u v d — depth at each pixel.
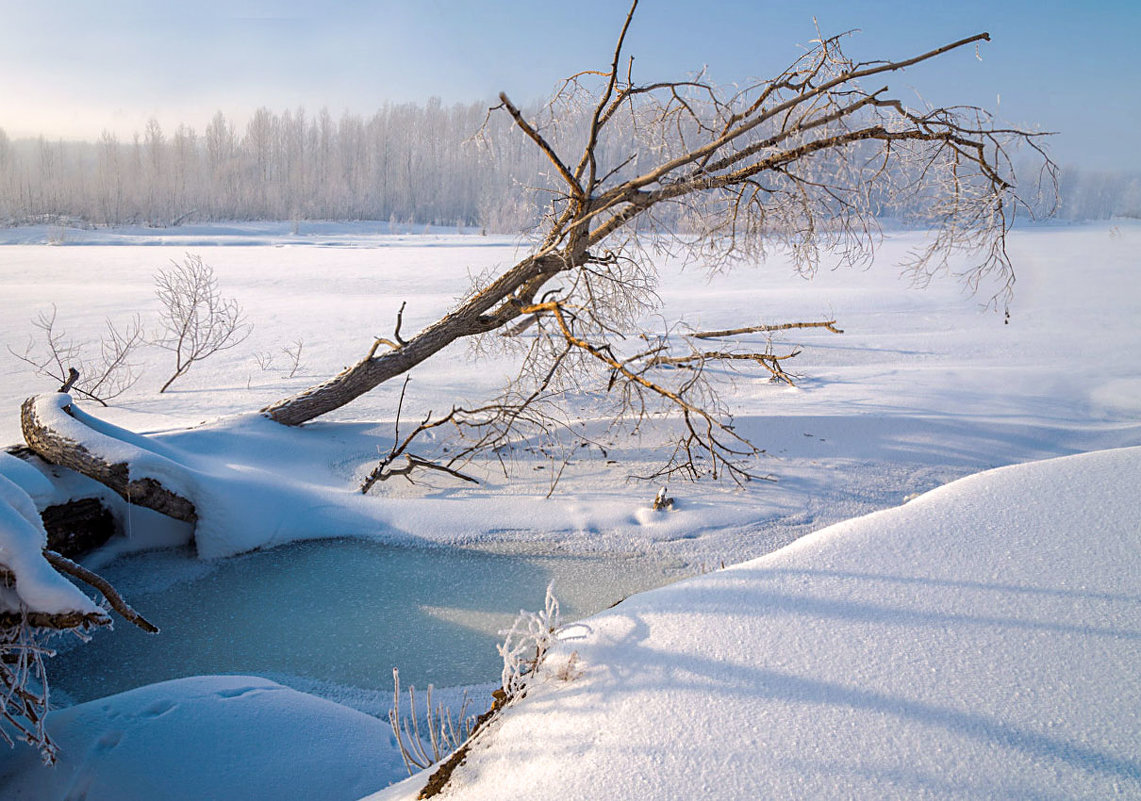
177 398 10.52
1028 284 24.61
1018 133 6.39
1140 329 16.62
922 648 1.87
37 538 2.79
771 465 7.77
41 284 22.66
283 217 88.06
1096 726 1.58
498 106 6.88
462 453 7.75
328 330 15.49
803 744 1.62
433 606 5.42
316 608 5.40
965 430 8.59
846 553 2.32
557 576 5.85
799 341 15.06
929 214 6.89
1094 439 8.60
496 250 42.47
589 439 8.47
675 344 14.13
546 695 2.02
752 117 7.37
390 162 91.25
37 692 4.43
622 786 1.60
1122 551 2.19
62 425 6.14
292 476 7.43
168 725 3.22
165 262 30.77
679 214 7.43
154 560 6.17
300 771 3.03
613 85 6.92
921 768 1.53
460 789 1.82
